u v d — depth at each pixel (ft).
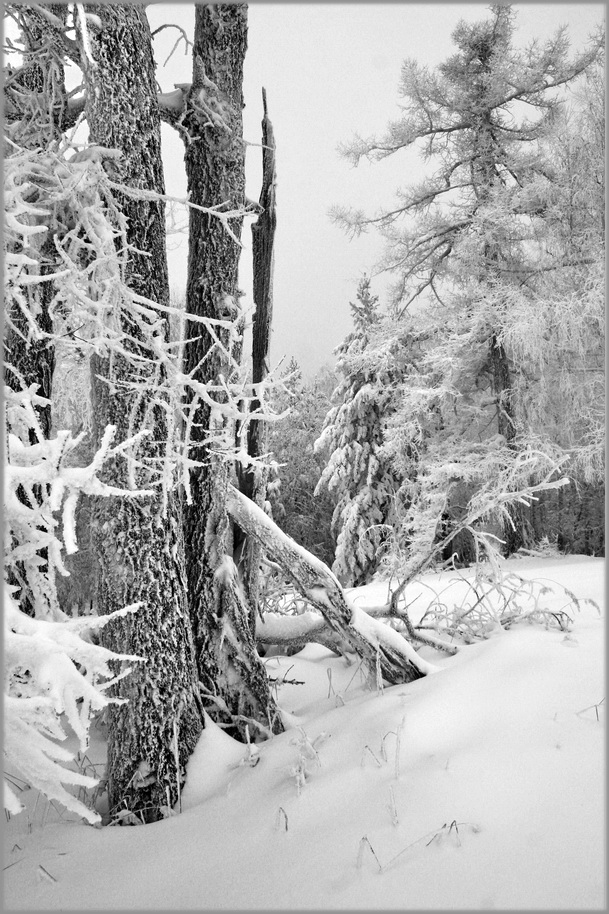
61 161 9.90
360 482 54.65
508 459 40.32
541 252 43.98
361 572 52.65
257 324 17.22
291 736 11.66
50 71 12.27
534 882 5.97
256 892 6.86
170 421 10.51
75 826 9.89
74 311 9.50
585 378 41.93
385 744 9.62
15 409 7.70
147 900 7.14
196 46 14.51
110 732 11.17
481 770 8.14
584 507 51.60
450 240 50.21
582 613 15.10
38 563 6.91
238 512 14.11
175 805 10.62
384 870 6.65
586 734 8.41
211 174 14.75
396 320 53.36
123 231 10.62
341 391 58.18
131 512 11.27
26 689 6.19
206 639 13.82
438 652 14.76
